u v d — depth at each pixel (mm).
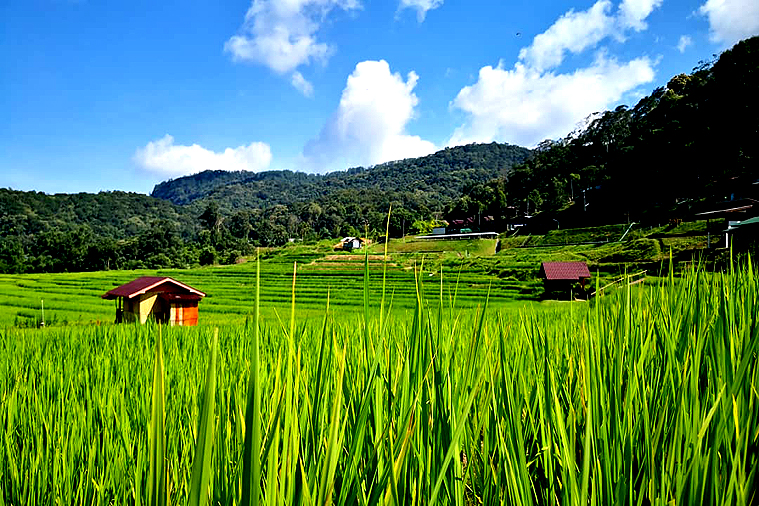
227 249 135875
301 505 764
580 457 1215
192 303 26203
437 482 813
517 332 2156
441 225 148875
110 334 7508
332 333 1237
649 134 98250
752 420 1075
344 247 116625
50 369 3947
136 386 2877
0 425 2158
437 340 1129
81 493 1558
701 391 1301
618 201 100125
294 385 798
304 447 1037
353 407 1142
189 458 1412
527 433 1325
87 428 2129
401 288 43000
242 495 533
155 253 131250
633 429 1135
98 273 89188
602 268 43219
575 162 138125
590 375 1103
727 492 877
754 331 1211
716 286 1684
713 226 51250
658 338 1531
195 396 2055
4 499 1691
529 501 975
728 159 78562
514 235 115688
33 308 41000
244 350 3066
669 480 949
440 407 998
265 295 53219
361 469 999
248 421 555
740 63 78125
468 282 50156
